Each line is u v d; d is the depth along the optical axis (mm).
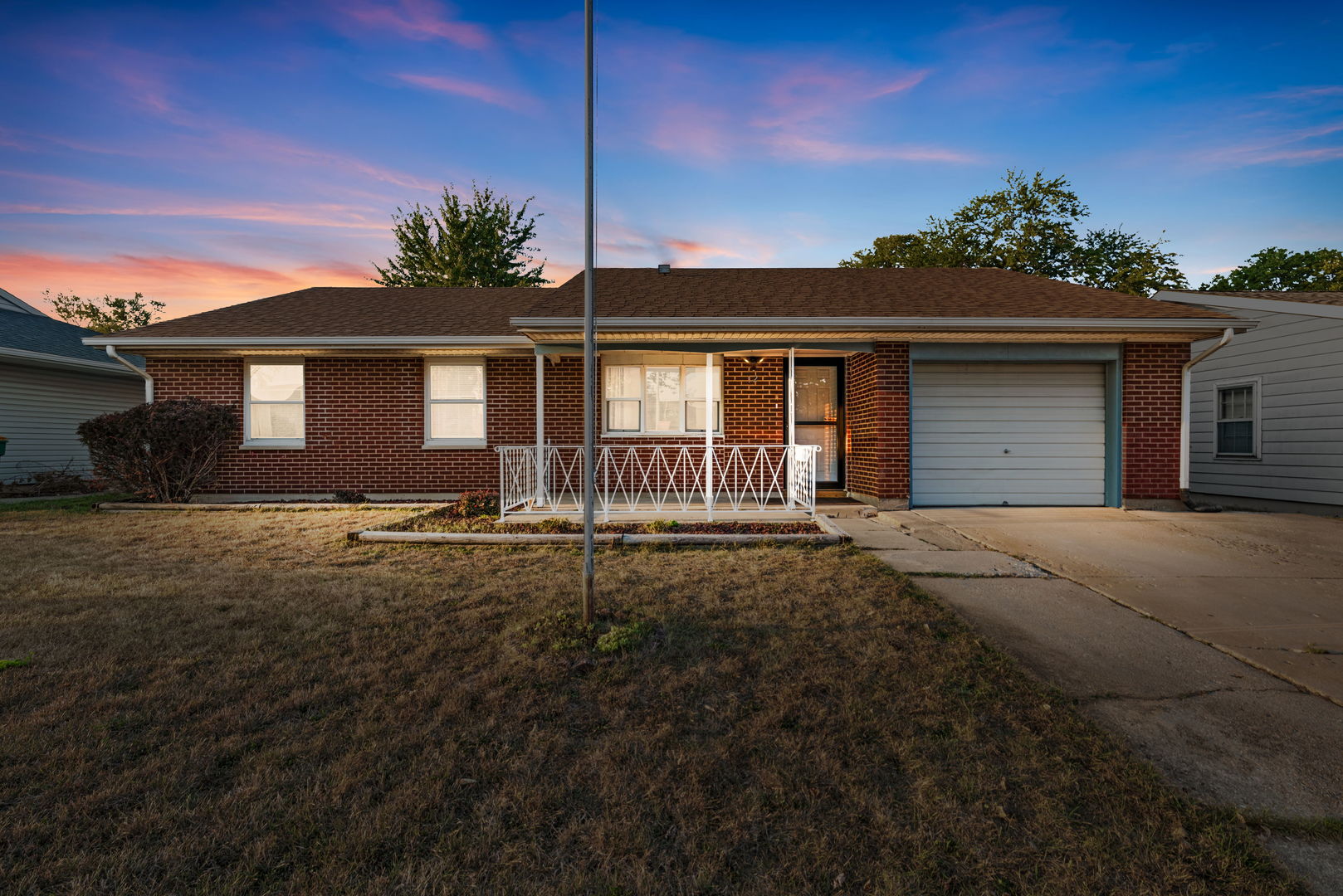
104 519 9422
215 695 3439
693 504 9969
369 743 2965
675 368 11344
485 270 30625
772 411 11305
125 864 2176
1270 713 3369
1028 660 4066
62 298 45250
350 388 11570
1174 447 9984
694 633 4426
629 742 2992
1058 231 26062
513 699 3422
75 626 4473
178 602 5102
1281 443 11414
